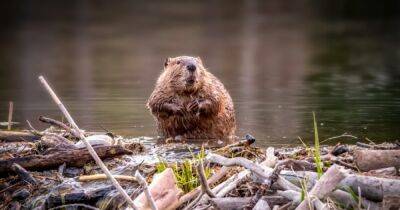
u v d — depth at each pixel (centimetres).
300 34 3491
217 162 700
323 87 1684
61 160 802
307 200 625
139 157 859
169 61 1120
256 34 3550
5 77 2058
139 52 2866
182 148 941
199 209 664
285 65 2380
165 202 666
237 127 1121
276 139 1008
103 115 1248
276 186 673
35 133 944
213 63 2464
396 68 2220
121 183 747
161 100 1064
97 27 3984
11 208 740
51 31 3797
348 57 2616
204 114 1049
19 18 4400
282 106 1337
